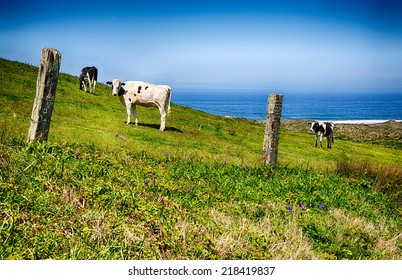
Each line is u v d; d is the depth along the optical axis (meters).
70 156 9.15
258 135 26.84
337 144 30.47
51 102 9.31
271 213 8.68
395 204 12.19
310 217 8.83
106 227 6.22
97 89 30.17
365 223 9.17
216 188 10.01
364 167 15.56
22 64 32.38
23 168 7.70
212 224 7.18
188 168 11.80
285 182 11.93
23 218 6.08
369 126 61.53
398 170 15.31
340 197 11.36
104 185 7.89
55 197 6.88
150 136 18.72
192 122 25.80
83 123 18.70
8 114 16.47
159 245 6.15
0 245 5.40
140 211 7.02
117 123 20.52
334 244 7.38
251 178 11.75
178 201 8.22
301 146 25.52
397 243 8.26
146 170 10.13
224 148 19.12
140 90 20.73
